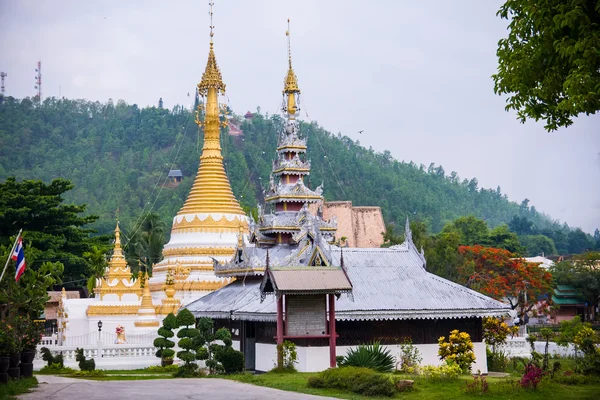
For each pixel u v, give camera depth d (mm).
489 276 97000
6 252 43156
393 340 48625
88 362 49125
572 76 27906
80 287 116812
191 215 82250
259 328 51031
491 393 33188
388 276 50844
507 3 31281
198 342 44781
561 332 61406
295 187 60469
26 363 38500
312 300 44625
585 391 35062
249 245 63312
